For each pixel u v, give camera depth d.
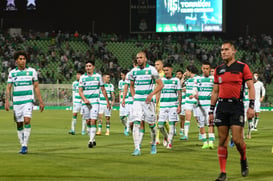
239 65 11.88
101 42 72.25
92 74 19.75
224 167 11.67
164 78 19.19
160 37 76.56
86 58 69.31
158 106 20.77
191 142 21.91
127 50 72.75
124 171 13.02
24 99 16.98
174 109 18.97
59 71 66.25
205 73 19.39
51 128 30.66
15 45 67.56
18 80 16.95
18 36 69.25
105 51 70.75
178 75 25.97
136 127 16.66
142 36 76.44
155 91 16.44
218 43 74.69
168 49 72.19
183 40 73.62
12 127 31.19
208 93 19.39
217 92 12.28
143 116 16.75
